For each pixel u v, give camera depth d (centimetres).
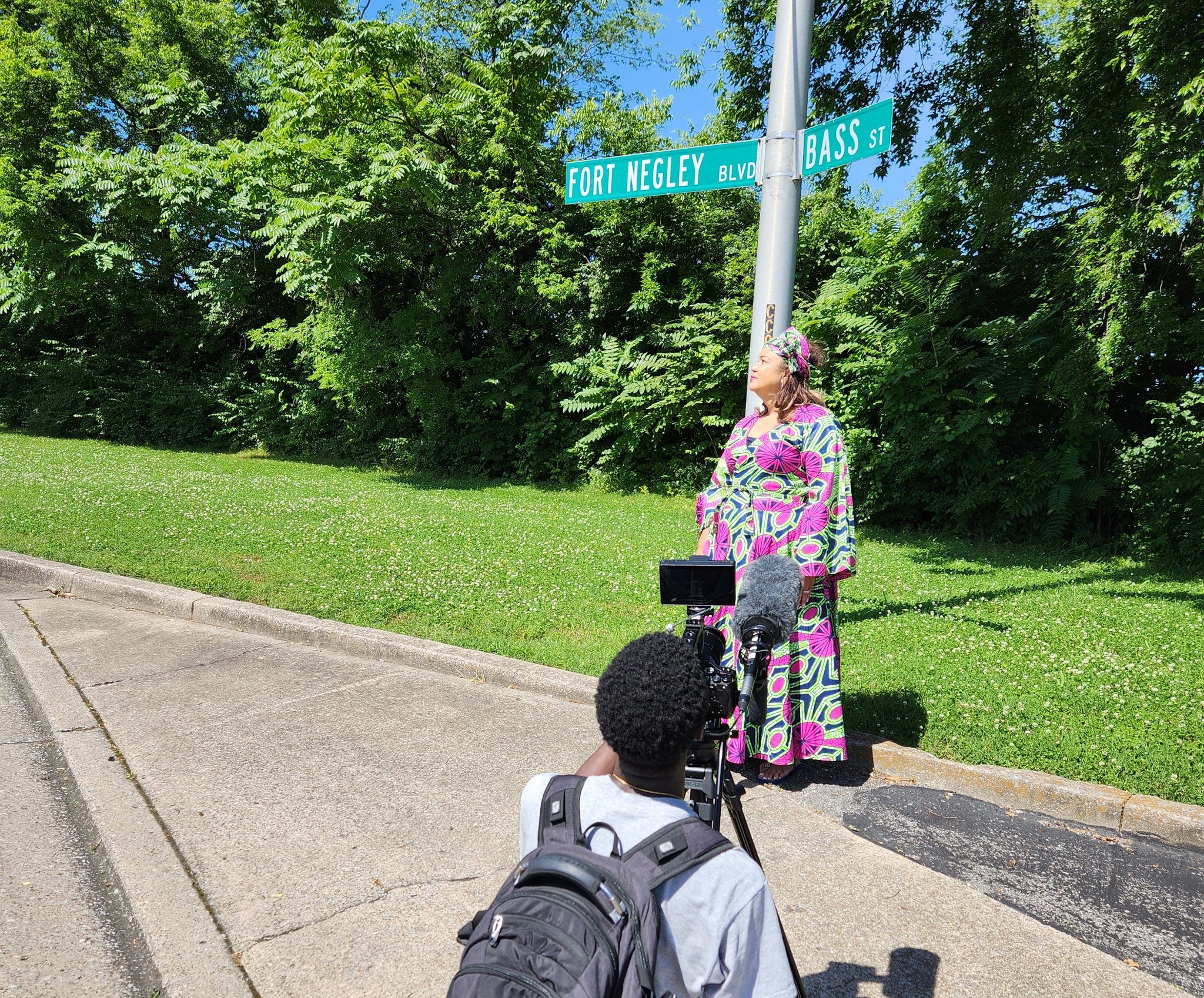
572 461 1540
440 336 1569
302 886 300
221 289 1811
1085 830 357
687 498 1351
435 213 1516
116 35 1997
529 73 1530
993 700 459
